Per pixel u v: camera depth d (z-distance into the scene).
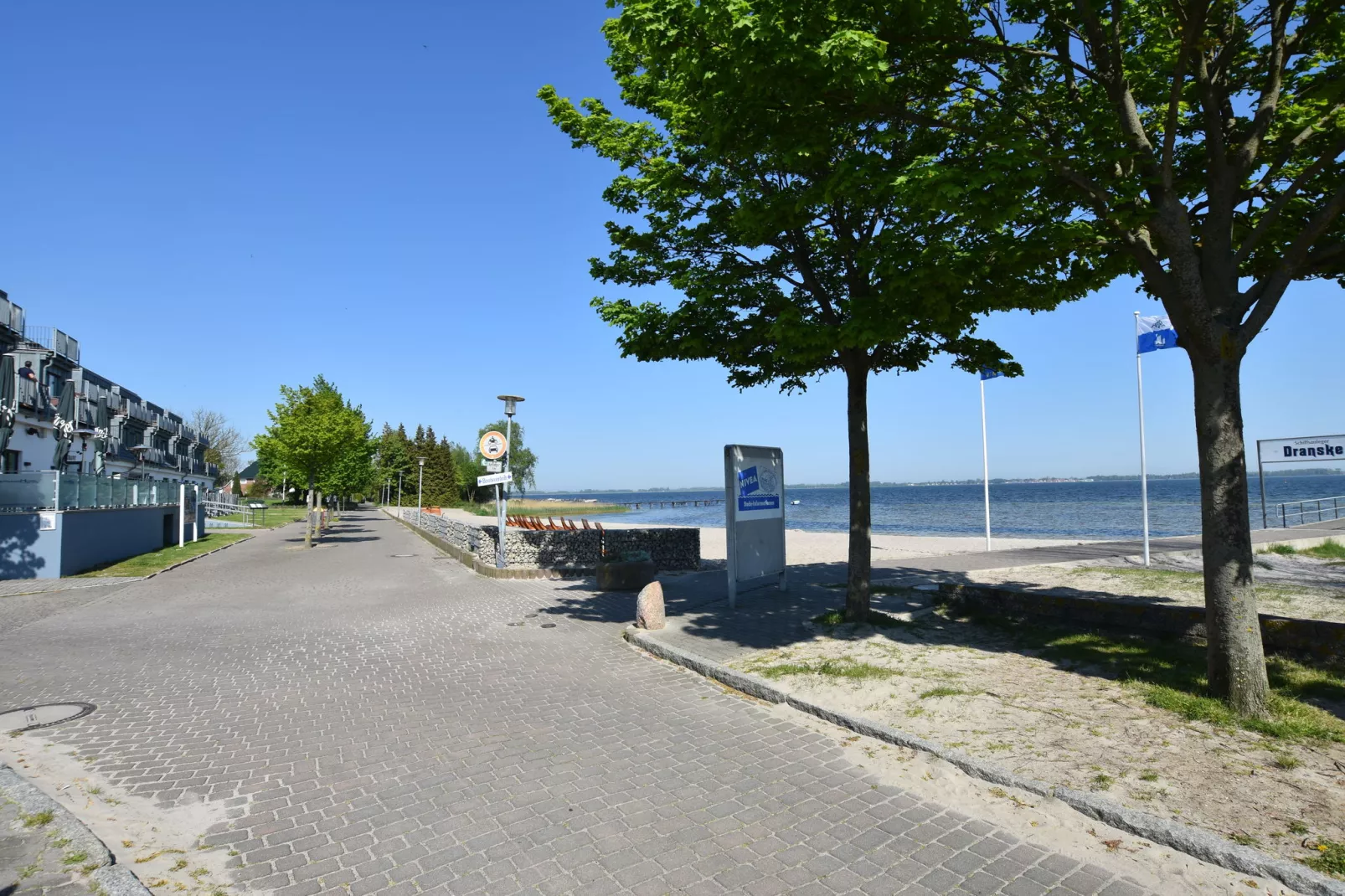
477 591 13.88
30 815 4.01
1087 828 3.79
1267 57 6.09
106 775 4.79
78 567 17.80
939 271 5.82
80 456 31.39
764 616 9.66
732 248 8.83
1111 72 5.71
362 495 61.38
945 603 9.49
